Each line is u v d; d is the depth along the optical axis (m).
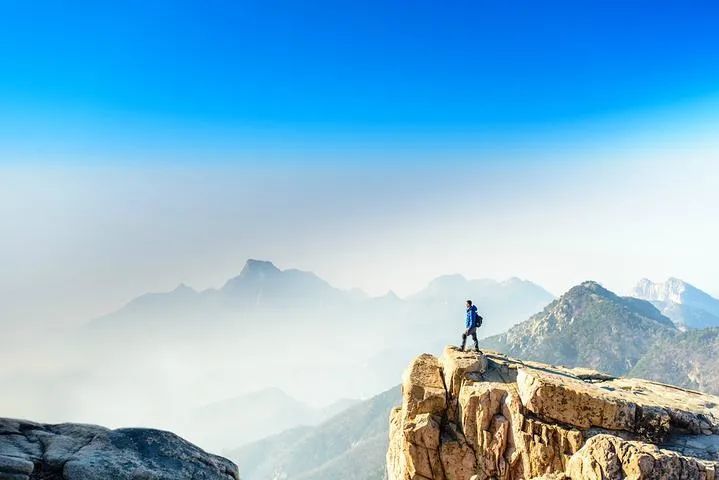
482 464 28.23
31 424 16.78
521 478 27.11
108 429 17.23
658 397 30.12
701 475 19.20
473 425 28.97
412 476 29.62
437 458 29.27
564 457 25.95
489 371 31.94
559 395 27.05
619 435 25.98
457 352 33.38
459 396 30.33
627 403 26.42
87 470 14.61
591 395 26.66
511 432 28.02
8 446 15.11
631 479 19.12
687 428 26.42
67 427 17.05
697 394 31.50
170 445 17.05
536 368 33.16
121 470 15.04
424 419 30.11
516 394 28.72
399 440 33.97
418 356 34.84
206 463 16.91
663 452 19.75
